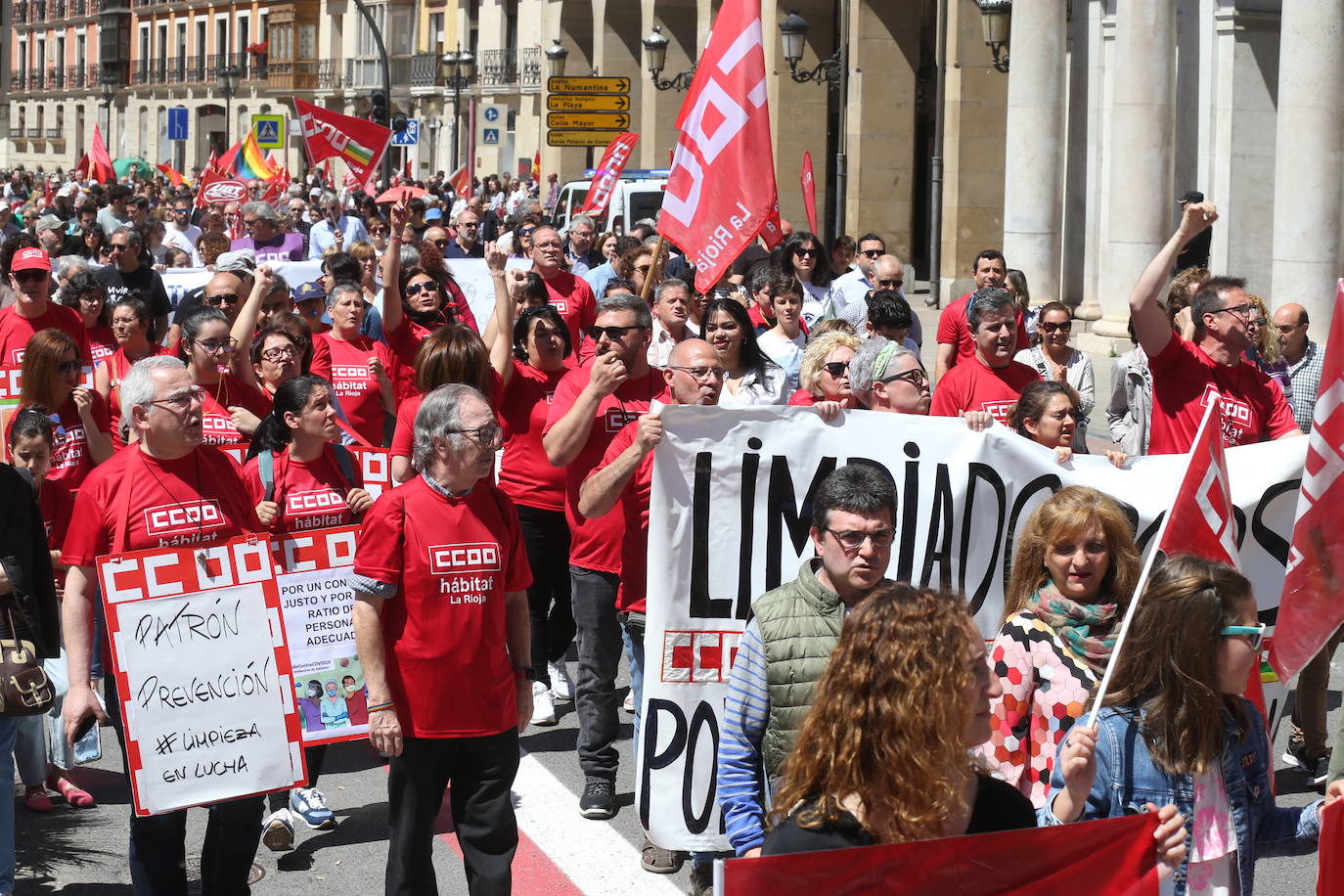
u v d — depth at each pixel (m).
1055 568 4.66
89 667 5.57
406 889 5.27
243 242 17.16
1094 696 4.52
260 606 5.73
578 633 7.02
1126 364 8.67
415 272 10.68
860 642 3.46
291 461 6.88
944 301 28.89
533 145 57.81
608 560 6.93
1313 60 14.44
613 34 44.88
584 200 26.69
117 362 9.29
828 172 36.59
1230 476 6.30
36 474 7.09
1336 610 5.06
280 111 76.19
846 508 4.35
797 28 23.88
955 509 6.09
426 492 5.22
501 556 5.29
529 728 8.29
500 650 5.30
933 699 3.38
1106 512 4.63
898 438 6.00
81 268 12.12
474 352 7.05
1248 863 4.16
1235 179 18.70
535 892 6.20
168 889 5.68
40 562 5.76
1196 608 3.97
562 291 12.86
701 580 5.77
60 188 46.69
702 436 5.77
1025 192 20.58
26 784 7.05
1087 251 22.34
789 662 4.43
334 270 11.31
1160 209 18.52
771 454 5.81
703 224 7.59
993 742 4.62
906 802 3.38
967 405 8.09
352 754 8.02
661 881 6.31
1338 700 8.38
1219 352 7.25
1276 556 6.36
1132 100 18.33
